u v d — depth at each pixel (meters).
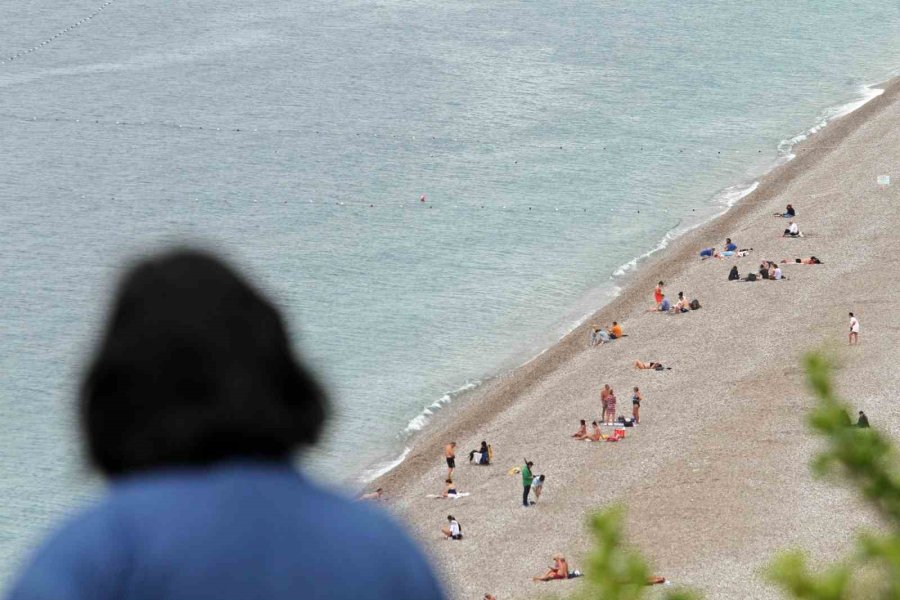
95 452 11.21
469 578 179.50
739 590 157.75
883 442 24.48
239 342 11.47
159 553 10.20
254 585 10.27
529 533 190.38
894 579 21.70
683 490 191.12
